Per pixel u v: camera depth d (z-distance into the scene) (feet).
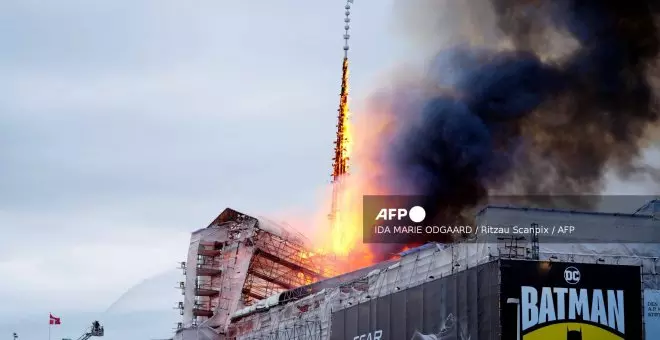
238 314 549.54
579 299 310.04
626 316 312.09
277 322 485.15
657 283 323.37
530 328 305.73
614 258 320.09
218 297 593.42
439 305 335.67
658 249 328.49
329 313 417.08
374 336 373.20
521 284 307.78
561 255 317.01
